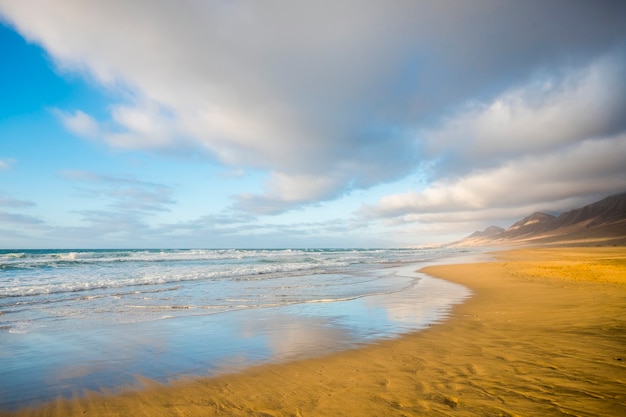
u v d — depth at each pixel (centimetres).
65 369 542
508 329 726
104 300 1195
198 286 1586
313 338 716
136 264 2897
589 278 1591
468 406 373
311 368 532
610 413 345
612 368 472
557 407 361
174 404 414
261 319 912
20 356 607
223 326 833
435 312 972
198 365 557
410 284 1702
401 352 597
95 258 3412
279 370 526
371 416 361
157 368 544
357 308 1062
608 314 820
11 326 828
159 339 717
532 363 503
